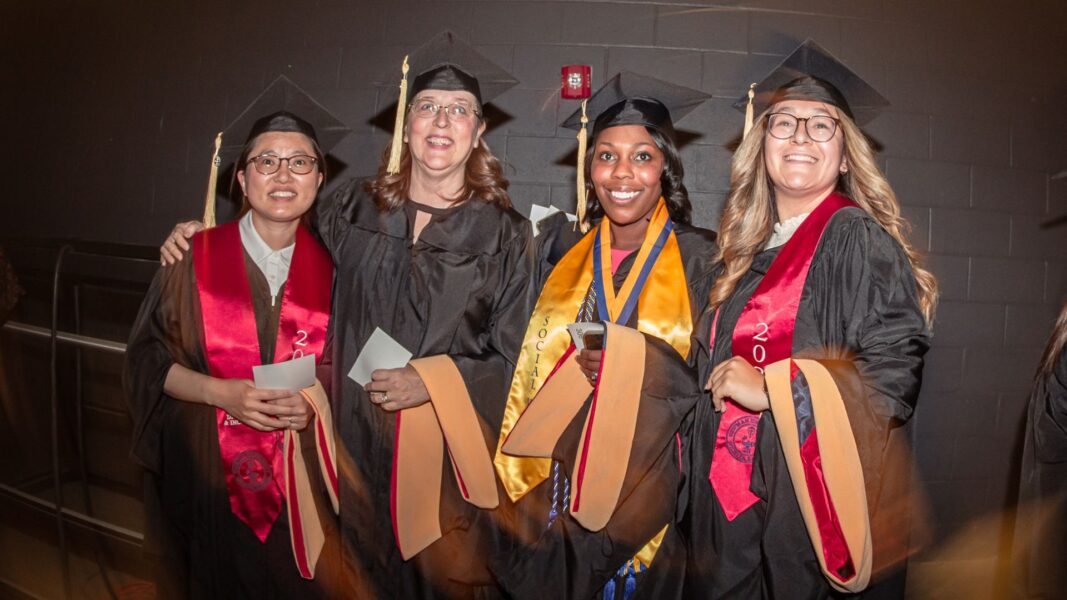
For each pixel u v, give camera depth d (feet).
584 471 7.97
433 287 8.78
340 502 8.74
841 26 13.80
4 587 10.87
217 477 8.55
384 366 8.60
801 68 8.33
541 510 8.77
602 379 7.88
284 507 8.55
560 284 9.04
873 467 7.10
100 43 15.49
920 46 13.84
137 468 13.97
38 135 15.84
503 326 8.97
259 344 8.64
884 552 7.89
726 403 8.04
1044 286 13.96
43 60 15.83
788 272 7.82
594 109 9.23
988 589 13.01
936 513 13.74
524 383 8.86
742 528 7.79
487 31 13.98
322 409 8.37
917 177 13.80
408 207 9.10
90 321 14.89
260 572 8.58
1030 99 13.96
